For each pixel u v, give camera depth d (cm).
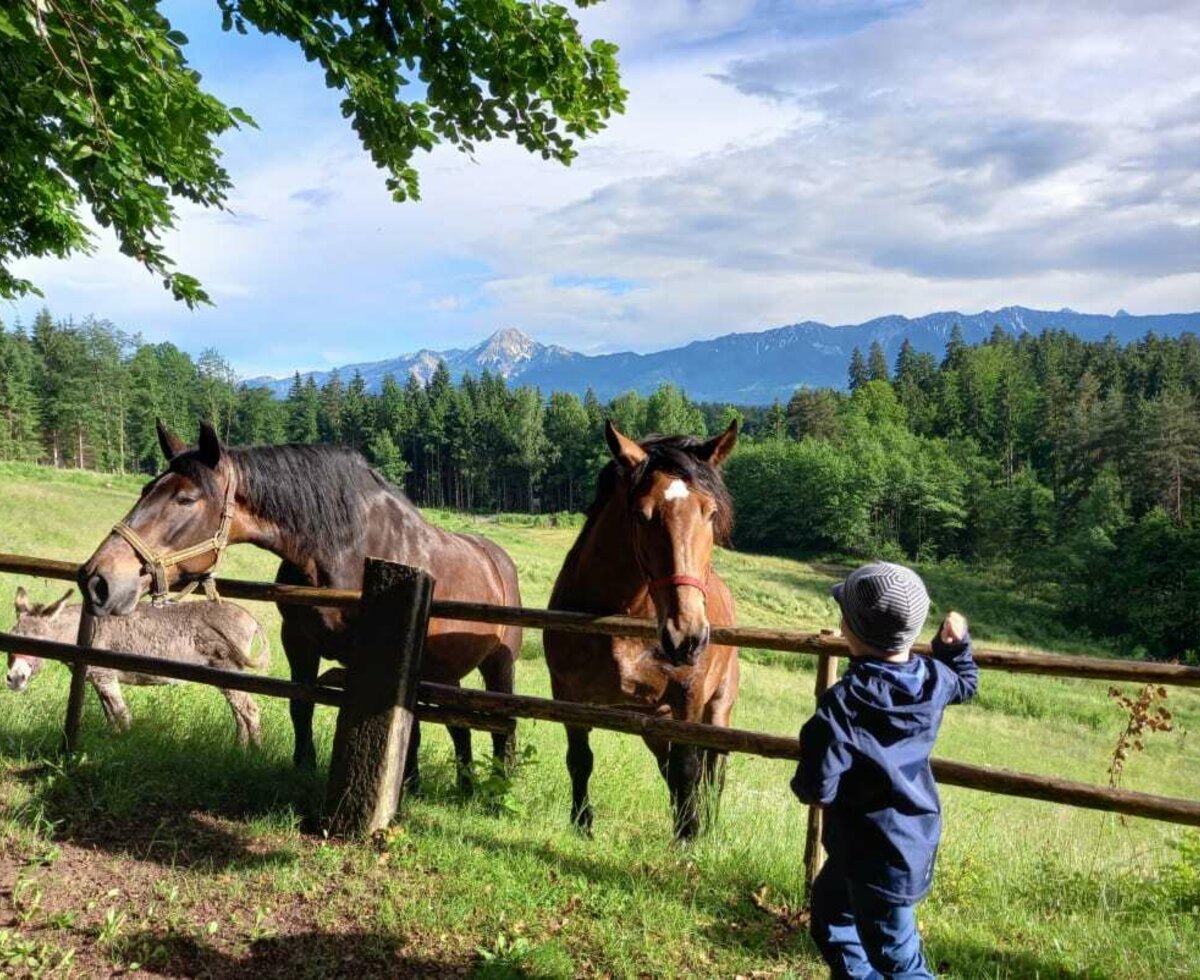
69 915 331
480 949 319
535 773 621
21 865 376
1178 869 440
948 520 8406
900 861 237
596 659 437
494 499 12350
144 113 503
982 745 1934
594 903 366
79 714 510
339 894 362
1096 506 6869
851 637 248
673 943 339
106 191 566
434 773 582
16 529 2941
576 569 462
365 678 414
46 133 490
